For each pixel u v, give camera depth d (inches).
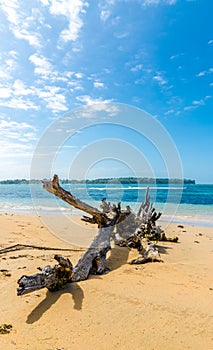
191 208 732.0
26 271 196.7
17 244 283.7
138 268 207.9
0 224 417.4
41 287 148.3
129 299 147.6
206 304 144.6
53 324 126.9
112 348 111.1
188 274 197.3
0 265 211.2
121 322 127.5
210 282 180.9
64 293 154.4
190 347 111.0
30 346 111.4
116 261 229.5
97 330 122.2
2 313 136.6
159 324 125.7
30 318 131.6
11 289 163.3
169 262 230.1
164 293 157.2
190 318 130.3
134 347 111.7
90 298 148.7
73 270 170.6
